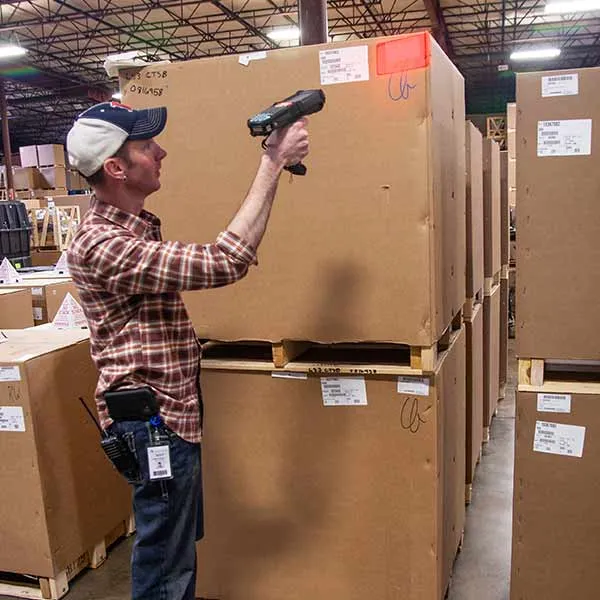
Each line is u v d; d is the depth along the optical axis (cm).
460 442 249
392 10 1075
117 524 272
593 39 1337
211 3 1009
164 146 194
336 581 203
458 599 228
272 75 181
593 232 174
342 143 176
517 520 192
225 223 193
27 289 373
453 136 209
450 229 204
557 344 181
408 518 192
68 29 1142
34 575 238
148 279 143
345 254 181
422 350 180
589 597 189
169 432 155
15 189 1305
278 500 204
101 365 157
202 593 217
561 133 172
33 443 229
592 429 180
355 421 192
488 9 1085
